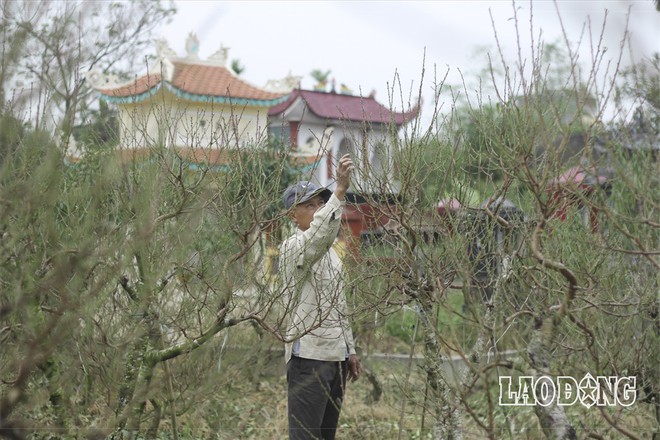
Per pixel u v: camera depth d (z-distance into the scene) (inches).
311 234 217.9
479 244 215.2
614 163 180.7
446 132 228.4
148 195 198.1
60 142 172.4
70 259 178.7
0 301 182.1
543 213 171.2
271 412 318.7
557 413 176.6
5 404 165.6
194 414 272.2
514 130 184.2
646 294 212.2
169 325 227.1
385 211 219.6
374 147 229.8
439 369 211.5
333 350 228.1
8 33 158.7
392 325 393.4
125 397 213.3
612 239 213.9
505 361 187.9
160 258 213.9
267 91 780.6
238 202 236.5
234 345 235.3
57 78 166.6
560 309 170.6
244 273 223.1
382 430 286.8
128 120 242.8
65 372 192.5
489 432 168.6
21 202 170.9
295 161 375.6
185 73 749.9
